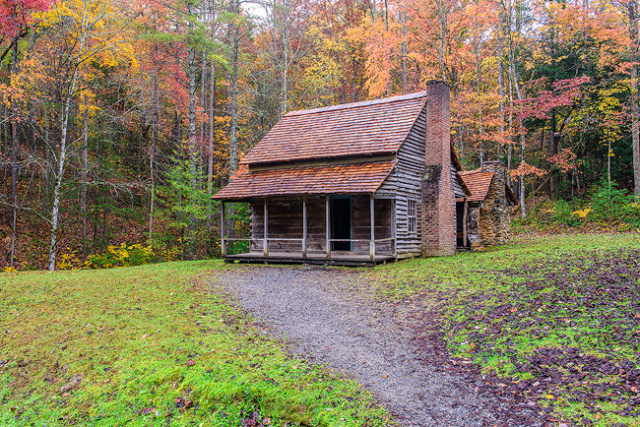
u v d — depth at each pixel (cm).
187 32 2123
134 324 851
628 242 1478
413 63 3091
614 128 2639
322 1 3466
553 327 696
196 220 2331
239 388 586
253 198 1664
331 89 3672
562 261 1168
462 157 3195
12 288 1203
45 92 2030
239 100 3106
